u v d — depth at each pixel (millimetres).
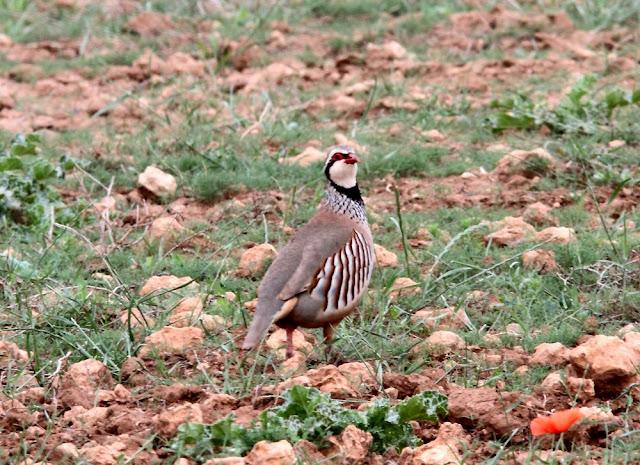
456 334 11969
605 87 20406
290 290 11148
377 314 12711
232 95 20641
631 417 10258
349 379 11016
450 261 13719
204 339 12133
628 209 15594
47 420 10352
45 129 20188
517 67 22016
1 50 24594
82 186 16891
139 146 18672
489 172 17203
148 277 13961
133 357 11664
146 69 22984
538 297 12953
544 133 18500
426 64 22188
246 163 17578
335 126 19500
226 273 13992
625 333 12016
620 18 24328
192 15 26250
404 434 9891
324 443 9719
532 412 10102
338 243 11523
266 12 26062
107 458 9492
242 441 9648
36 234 15070
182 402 10773
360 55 23125
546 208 15555
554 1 25516
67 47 24734
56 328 12281
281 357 11719
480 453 9703
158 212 16250
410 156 17391
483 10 25438
